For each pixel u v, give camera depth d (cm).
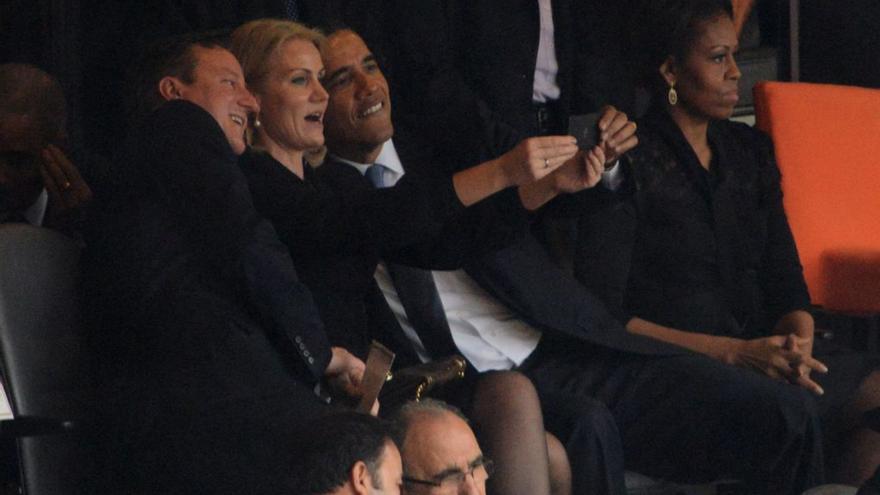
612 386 1592
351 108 1560
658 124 1745
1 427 1137
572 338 1595
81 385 1248
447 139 1712
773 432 1578
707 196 1734
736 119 2308
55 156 1476
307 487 972
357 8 1809
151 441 1198
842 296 1888
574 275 1689
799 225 1881
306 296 1244
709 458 1597
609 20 1947
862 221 1906
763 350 1645
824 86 1933
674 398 1591
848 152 1917
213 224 1227
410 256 1462
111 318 1234
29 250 1241
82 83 1792
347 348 1419
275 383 1207
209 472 1184
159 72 1355
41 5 1797
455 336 1562
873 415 1474
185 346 1206
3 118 1476
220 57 1359
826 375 1722
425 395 1377
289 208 1370
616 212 1681
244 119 1369
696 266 1716
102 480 1228
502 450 1391
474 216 1441
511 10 1917
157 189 1240
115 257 1230
